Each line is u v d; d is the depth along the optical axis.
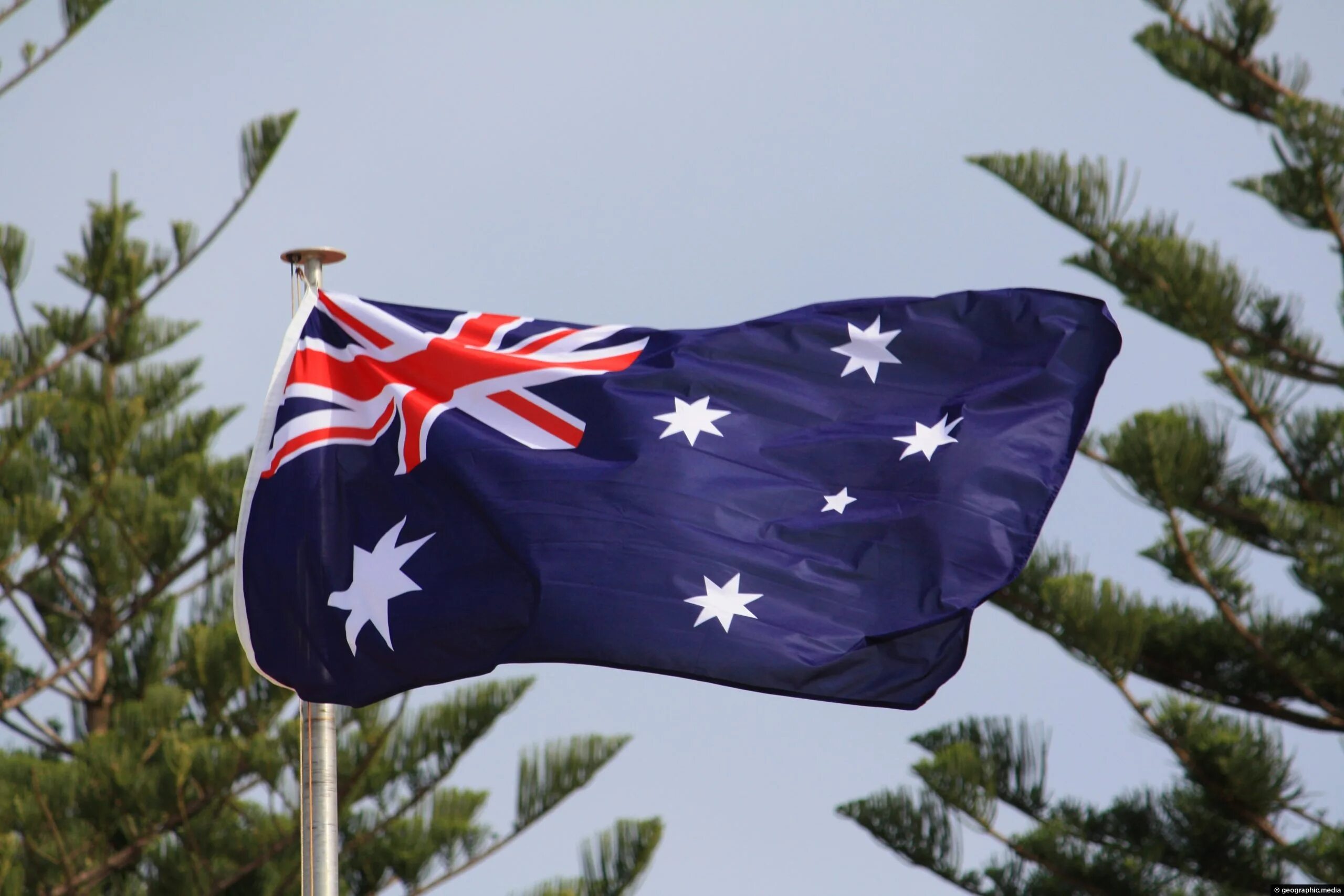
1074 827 30.88
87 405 38.72
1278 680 31.77
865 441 14.34
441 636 13.50
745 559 13.68
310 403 14.45
